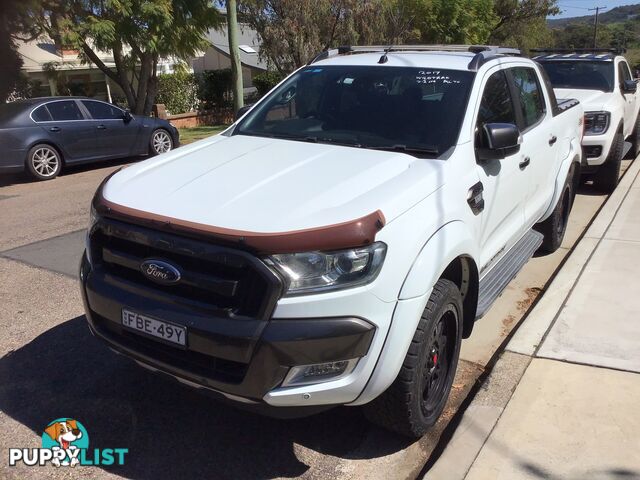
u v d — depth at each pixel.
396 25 20.19
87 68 21.84
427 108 3.91
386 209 2.85
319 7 17.69
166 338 2.83
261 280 2.62
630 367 3.87
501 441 3.21
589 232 6.63
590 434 3.25
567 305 4.79
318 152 3.63
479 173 3.72
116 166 12.33
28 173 10.62
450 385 3.47
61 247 6.54
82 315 4.79
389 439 3.36
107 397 3.69
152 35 15.25
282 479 3.04
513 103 4.61
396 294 2.79
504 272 4.50
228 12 13.24
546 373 3.82
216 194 3.03
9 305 4.97
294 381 2.70
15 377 3.88
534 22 34.03
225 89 23.20
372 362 2.75
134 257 2.94
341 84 4.32
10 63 16.89
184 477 3.03
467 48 4.72
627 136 10.68
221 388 2.76
